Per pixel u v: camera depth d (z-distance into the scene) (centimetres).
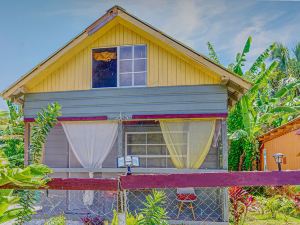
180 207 872
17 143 1462
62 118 987
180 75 945
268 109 1584
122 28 998
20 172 242
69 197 953
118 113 962
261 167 1691
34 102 1012
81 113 985
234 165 1544
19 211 293
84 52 1012
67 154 1203
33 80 1002
